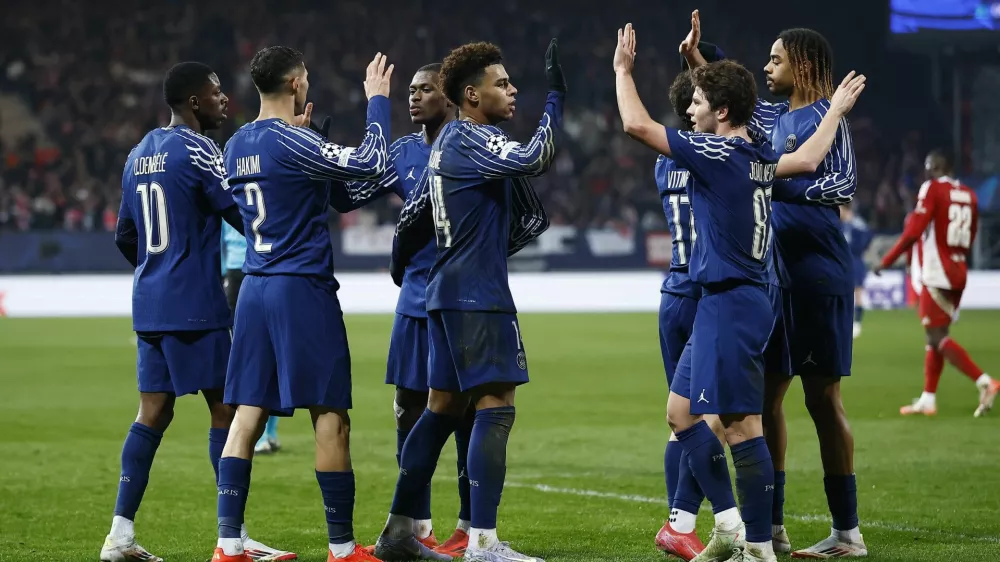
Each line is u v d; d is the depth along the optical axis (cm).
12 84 8131
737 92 1228
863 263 4759
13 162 7406
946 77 8600
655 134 1221
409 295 1421
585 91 8544
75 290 6225
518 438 2377
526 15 8894
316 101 8212
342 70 8431
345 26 8681
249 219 1302
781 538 1388
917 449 2194
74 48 8306
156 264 1392
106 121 7925
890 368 3622
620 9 8950
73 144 7669
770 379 1391
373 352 4166
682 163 1220
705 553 1266
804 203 1341
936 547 1392
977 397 2989
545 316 6006
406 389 1442
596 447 2262
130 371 3619
